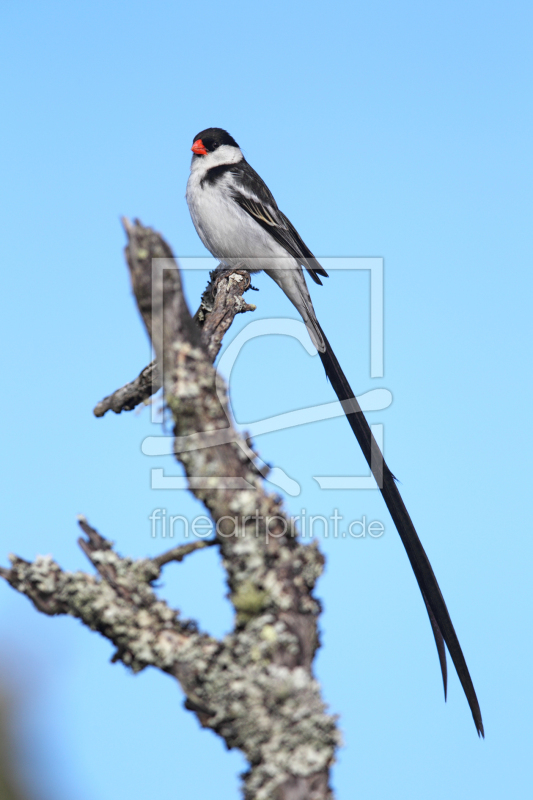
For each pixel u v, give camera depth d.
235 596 4.31
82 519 4.92
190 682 4.23
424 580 6.93
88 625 4.58
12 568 4.63
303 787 3.91
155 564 4.70
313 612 4.41
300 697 4.07
